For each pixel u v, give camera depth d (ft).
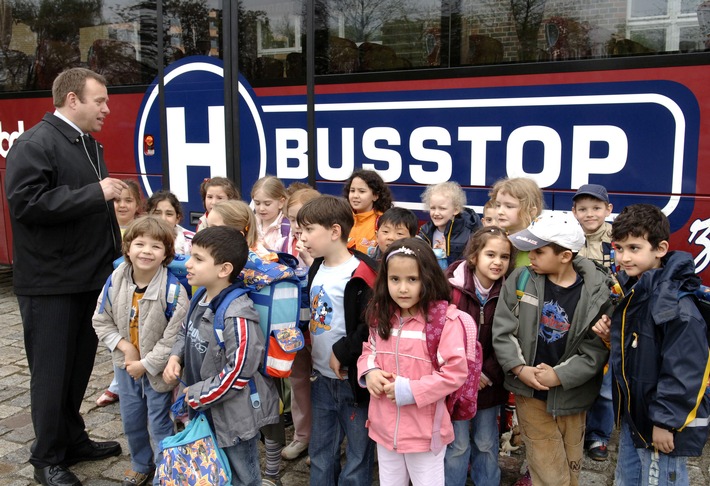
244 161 18.65
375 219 14.49
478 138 15.16
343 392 10.02
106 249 11.64
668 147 13.48
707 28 13.08
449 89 15.37
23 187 10.62
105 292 11.02
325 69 16.94
